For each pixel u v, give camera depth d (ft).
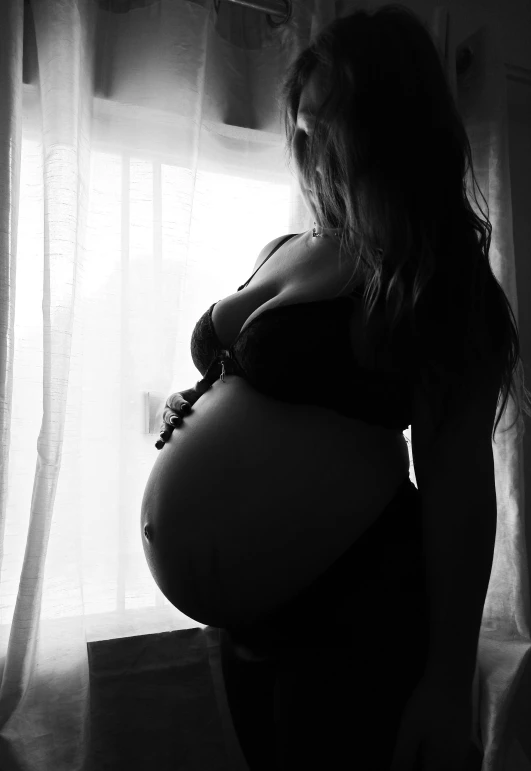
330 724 1.87
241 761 4.09
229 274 4.90
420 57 2.05
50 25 4.01
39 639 3.98
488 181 5.58
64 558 4.10
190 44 4.52
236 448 2.10
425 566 1.96
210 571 2.08
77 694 3.96
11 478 4.20
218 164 4.90
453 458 1.85
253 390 2.17
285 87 2.53
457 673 1.79
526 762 4.12
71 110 4.01
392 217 1.91
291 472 2.00
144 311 4.47
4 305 3.81
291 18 4.89
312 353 1.98
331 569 1.96
